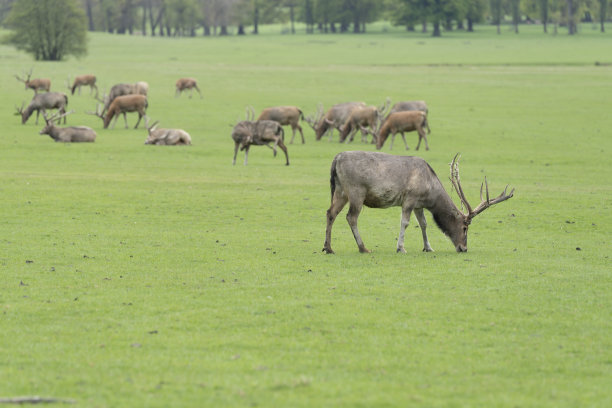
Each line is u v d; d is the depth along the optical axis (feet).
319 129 522.47
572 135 541.34
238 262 188.03
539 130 565.12
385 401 98.73
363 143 507.71
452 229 201.77
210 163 406.21
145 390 102.01
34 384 104.12
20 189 307.17
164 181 339.57
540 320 138.10
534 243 222.28
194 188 321.73
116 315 139.54
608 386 106.01
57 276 170.60
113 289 159.02
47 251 198.59
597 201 302.86
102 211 267.18
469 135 540.11
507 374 110.73
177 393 101.04
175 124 579.07
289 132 568.82
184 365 112.57
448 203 199.82
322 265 184.55
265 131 393.29
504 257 197.57
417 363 114.62
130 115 620.08
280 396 100.12
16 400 95.91
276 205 286.05
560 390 104.17
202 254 198.18
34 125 554.05
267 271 177.47
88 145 465.06
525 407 97.60
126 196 298.15
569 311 144.36
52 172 361.10
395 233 237.66
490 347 122.93
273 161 419.54
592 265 188.55
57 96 559.79
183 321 136.05
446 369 112.06
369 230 242.37
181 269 179.52
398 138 534.78
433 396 101.35
